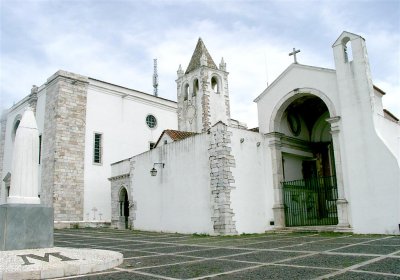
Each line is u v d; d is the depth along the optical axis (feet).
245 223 59.26
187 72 111.14
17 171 31.65
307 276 20.33
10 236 28.89
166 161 70.69
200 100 104.06
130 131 110.22
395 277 19.21
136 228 76.74
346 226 53.67
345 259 26.45
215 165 59.26
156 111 119.24
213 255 31.35
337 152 56.59
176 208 66.39
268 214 63.77
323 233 54.54
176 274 22.00
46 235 30.81
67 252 28.22
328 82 59.98
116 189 86.48
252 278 20.22
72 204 92.63
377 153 51.85
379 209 50.57
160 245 41.91
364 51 55.77
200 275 21.52
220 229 56.65
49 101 99.66
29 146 32.53
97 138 102.42
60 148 93.15
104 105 105.19
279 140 67.21
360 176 53.21
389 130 58.95
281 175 65.46
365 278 19.20
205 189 60.70
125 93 111.14
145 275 21.84
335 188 62.80
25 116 33.27
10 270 20.77
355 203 53.26
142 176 77.25
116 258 26.23
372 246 34.53
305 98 68.08
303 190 68.64
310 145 77.25
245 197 60.44
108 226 92.48
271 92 68.28
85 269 22.86
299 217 65.98
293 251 32.68
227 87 111.65
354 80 55.83
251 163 63.31
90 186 97.25
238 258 28.94
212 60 111.86
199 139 63.52
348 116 55.77
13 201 30.78
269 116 67.92
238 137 62.08
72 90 98.32
